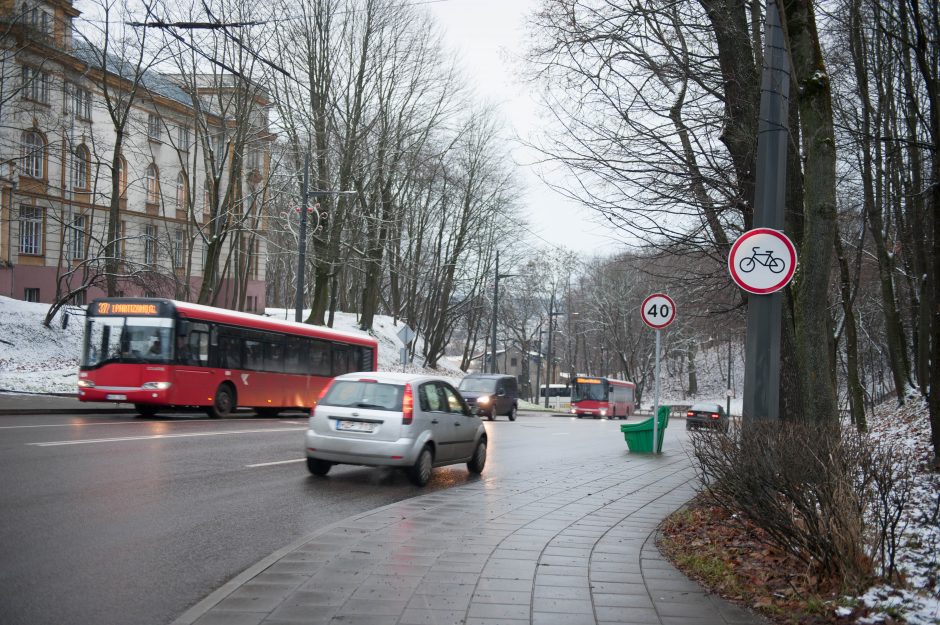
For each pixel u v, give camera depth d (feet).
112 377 65.92
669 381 306.96
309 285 231.50
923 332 74.08
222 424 66.44
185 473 37.60
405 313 204.03
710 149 39.19
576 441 75.05
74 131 138.82
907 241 76.48
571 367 293.64
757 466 20.39
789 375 36.19
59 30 107.45
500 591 18.47
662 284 48.14
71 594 18.42
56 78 119.34
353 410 39.32
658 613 16.89
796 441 21.04
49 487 31.17
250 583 18.93
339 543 23.52
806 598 17.51
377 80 130.52
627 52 37.58
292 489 36.01
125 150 152.97
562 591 18.56
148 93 117.29
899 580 17.62
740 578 19.75
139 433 52.42
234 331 74.49
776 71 29.32
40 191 137.28
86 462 38.17
